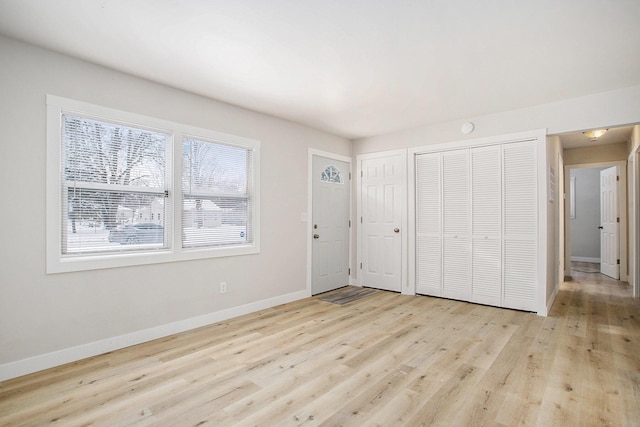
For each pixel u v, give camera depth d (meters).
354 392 2.17
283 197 4.38
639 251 4.68
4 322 2.37
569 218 6.38
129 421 1.87
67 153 2.69
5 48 2.38
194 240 3.49
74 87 2.68
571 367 2.51
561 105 3.71
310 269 4.76
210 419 1.89
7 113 2.39
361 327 3.43
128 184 3.03
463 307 4.18
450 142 4.50
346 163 5.46
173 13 2.10
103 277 2.82
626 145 5.72
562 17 2.13
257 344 2.98
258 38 2.40
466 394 2.14
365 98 3.61
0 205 2.36
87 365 2.57
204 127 3.54
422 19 2.16
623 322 3.58
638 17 2.12
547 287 3.96
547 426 1.82
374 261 5.29
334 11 2.08
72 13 2.09
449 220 4.56
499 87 3.32
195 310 3.43
